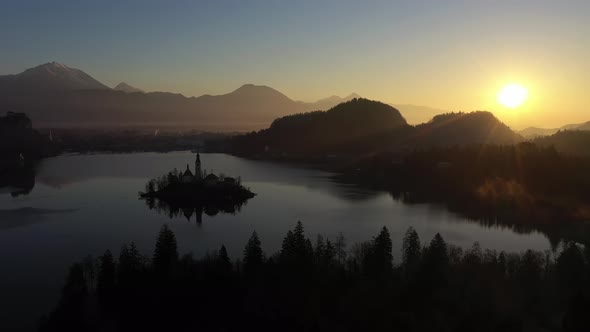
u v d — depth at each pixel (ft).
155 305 419.95
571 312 354.95
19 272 546.67
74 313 418.31
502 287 422.00
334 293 409.08
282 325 381.40
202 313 407.64
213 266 463.83
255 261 468.75
